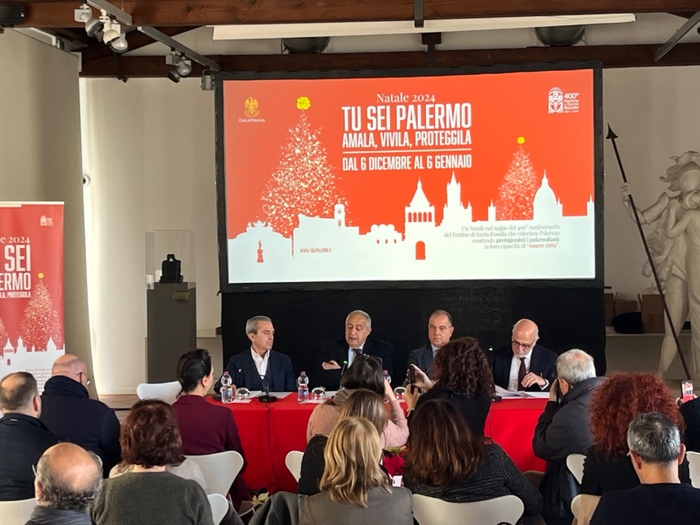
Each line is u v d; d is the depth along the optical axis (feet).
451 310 23.49
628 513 6.73
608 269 29.58
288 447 14.74
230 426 12.28
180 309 25.46
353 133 22.89
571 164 22.34
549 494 11.23
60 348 18.84
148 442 8.41
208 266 30.40
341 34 23.80
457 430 9.10
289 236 23.12
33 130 24.73
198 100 30.09
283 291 23.39
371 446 7.98
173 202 30.30
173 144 30.22
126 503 7.85
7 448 10.17
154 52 29.27
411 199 22.82
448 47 29.09
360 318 19.06
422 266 22.88
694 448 11.11
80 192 27.53
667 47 26.08
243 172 23.08
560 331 23.16
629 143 29.43
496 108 22.52
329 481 7.99
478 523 8.94
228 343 23.82
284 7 21.07
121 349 30.25
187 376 12.35
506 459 9.38
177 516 7.86
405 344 23.63
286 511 9.59
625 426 8.18
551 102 22.34
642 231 27.48
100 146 30.19
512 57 28.58
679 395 25.88
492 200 22.63
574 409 11.27
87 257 30.27
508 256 22.65
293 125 22.97
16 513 9.24
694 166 26.96
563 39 28.37
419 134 22.74
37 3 21.65
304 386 15.85
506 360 18.19
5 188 23.18
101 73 28.86
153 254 29.66
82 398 12.46
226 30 23.91
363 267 23.04
